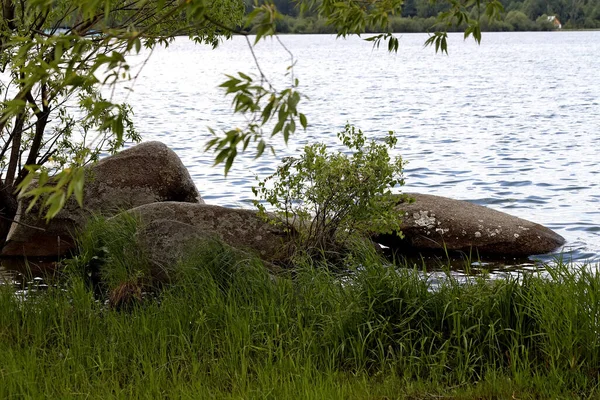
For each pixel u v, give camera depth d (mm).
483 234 12477
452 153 23422
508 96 44562
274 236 11469
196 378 7047
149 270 9805
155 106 39719
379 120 32875
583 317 7258
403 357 7480
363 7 6750
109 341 7914
